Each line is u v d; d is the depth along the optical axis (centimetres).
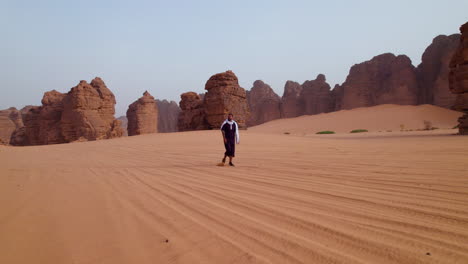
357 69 9944
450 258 200
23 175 620
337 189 439
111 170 704
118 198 397
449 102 7944
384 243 230
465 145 1080
